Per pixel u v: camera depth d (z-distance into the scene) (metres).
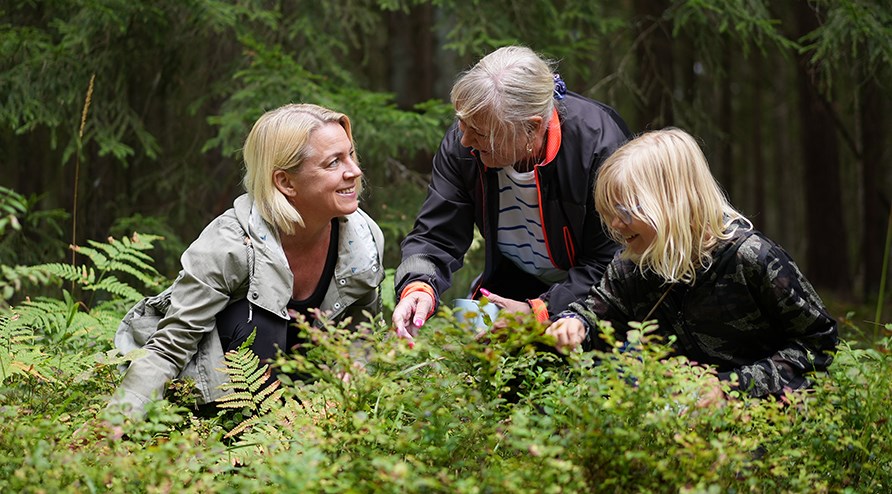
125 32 6.14
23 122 6.20
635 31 8.35
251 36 6.08
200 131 6.89
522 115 2.97
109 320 3.75
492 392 2.41
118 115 6.21
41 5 6.43
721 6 6.46
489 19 6.62
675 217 2.62
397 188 6.59
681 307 2.79
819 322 2.62
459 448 2.23
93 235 6.70
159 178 6.77
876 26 5.80
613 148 3.19
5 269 2.30
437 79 11.64
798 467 2.21
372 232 3.42
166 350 2.98
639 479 2.05
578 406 2.17
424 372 2.58
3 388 2.77
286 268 3.11
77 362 2.98
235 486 2.24
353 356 2.30
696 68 8.20
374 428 2.18
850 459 2.33
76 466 2.02
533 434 2.07
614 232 2.76
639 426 2.08
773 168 22.91
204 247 3.07
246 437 2.48
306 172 3.04
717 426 2.10
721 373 2.63
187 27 6.41
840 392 2.34
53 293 5.79
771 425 2.38
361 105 5.92
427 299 3.22
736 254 2.64
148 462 2.15
